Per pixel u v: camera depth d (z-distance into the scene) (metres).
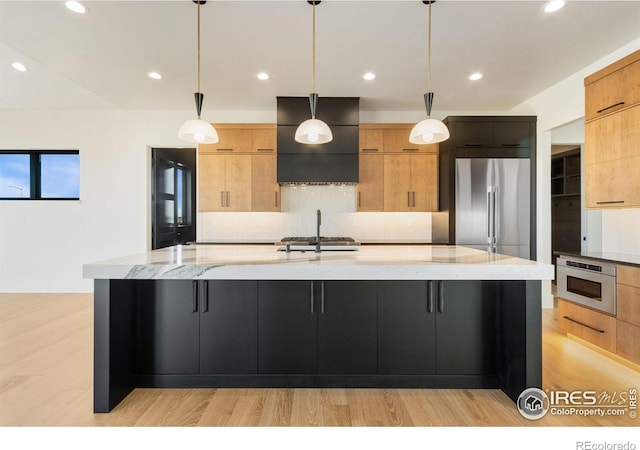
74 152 5.29
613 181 2.96
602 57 3.43
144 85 4.11
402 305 2.41
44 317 4.02
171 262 2.02
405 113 5.05
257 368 2.40
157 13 2.67
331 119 4.46
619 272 2.80
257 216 5.05
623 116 2.87
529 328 2.10
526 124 4.46
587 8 2.61
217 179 4.72
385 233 5.05
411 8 2.61
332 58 3.43
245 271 1.89
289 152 4.46
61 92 4.62
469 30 2.92
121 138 5.12
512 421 2.03
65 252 5.20
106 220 5.16
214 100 4.63
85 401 2.23
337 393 2.35
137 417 2.06
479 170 4.43
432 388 2.41
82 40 3.08
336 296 2.40
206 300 2.39
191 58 3.43
